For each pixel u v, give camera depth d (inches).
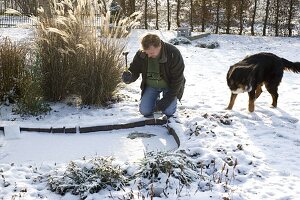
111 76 269.6
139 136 219.5
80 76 266.8
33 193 151.7
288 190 155.8
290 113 262.7
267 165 179.8
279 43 807.7
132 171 166.4
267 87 273.6
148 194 149.5
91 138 216.1
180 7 1085.1
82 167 164.7
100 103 269.4
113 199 146.2
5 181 159.2
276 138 215.9
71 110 263.3
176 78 219.9
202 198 146.6
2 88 267.3
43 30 263.1
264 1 1104.8
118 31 279.9
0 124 223.6
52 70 268.8
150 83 234.5
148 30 881.5
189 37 782.5
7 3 1009.5
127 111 258.7
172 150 195.8
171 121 229.8
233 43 797.9
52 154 193.8
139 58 226.1
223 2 999.0
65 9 282.7
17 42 289.3
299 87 353.1
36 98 258.5
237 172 172.4
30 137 214.7
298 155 192.5
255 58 269.7
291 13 976.9
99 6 272.4
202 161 177.2
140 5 1068.5
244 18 1082.7
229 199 146.6
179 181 156.9
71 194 151.7
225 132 216.4
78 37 265.6
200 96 305.6
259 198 149.4
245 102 289.1
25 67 269.1
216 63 483.8
